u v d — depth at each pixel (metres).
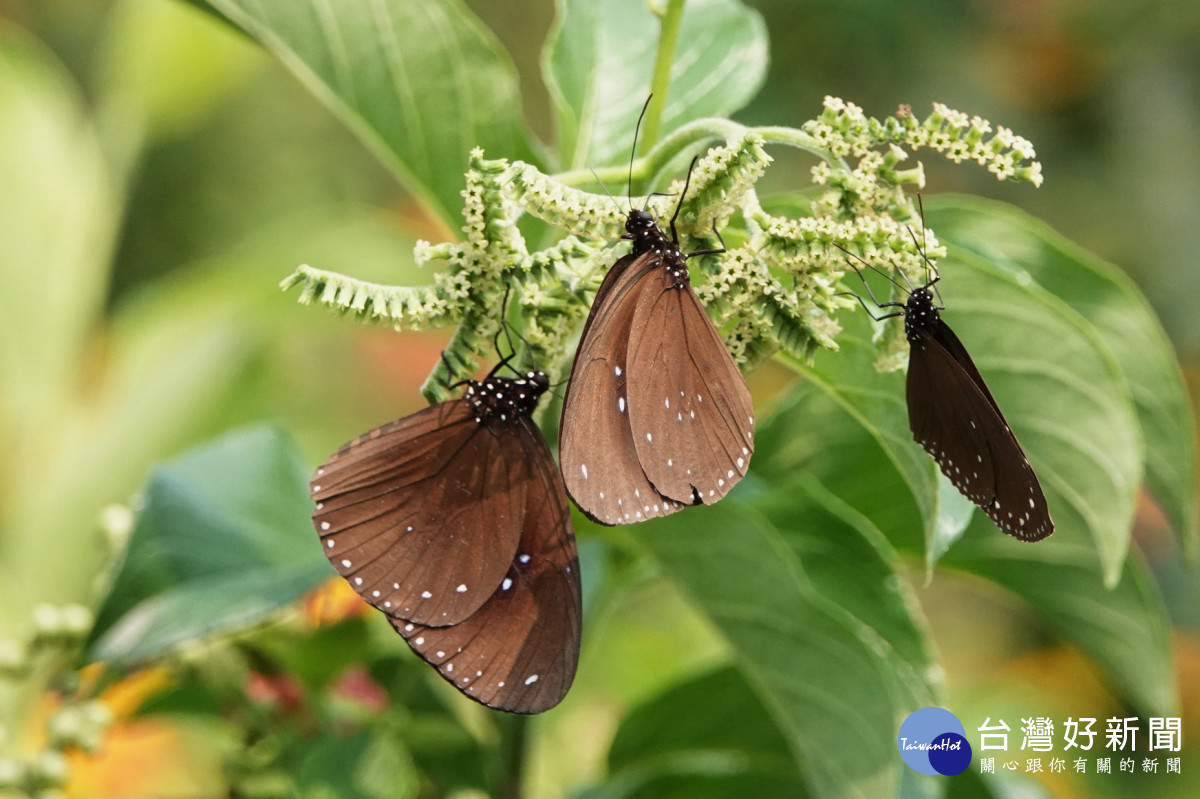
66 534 1.57
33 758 0.97
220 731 1.02
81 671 0.98
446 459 0.92
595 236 0.91
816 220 0.91
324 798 0.96
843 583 0.97
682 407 0.91
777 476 0.99
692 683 1.00
